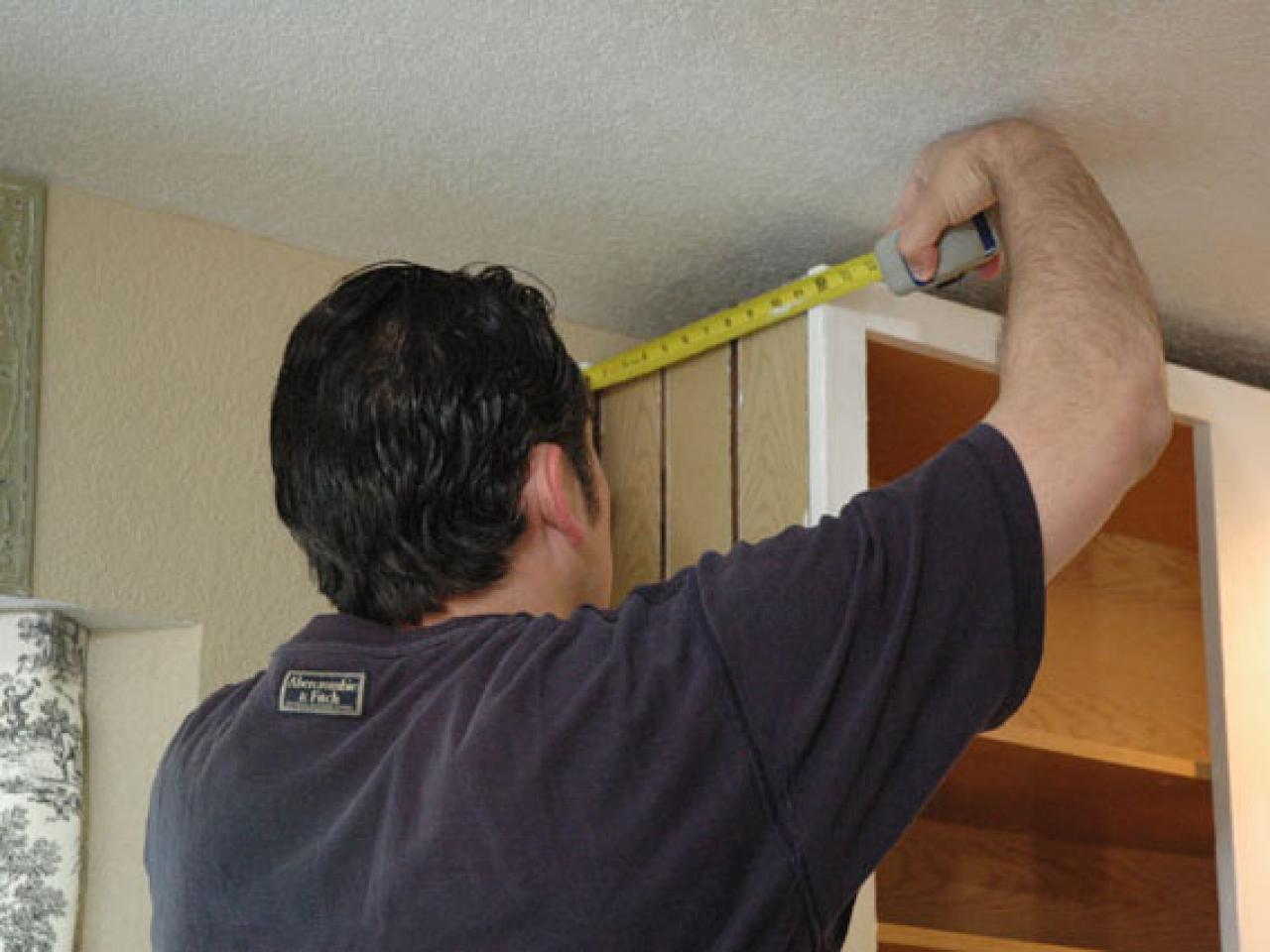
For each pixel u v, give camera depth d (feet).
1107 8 5.49
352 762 3.88
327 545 4.32
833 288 6.59
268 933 3.78
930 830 8.45
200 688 6.91
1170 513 8.75
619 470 7.66
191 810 3.98
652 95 6.06
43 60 5.94
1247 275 7.41
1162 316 7.89
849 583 3.84
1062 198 5.41
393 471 4.22
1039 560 3.94
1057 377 4.23
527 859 3.62
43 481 6.69
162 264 7.10
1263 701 7.58
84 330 6.88
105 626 7.00
